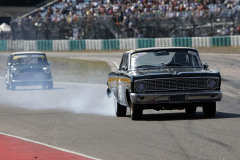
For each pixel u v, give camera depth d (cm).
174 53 2966
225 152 1773
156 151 1842
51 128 2584
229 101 3931
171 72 2717
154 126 2495
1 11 18888
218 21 11325
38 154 1841
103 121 2811
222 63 8181
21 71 5591
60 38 13800
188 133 2233
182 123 2570
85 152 1867
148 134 2247
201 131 2275
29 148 1980
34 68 5612
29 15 15975
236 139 2033
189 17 11644
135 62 2945
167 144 1978
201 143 1972
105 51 12650
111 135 2262
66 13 15025
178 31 11788
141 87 2684
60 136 2294
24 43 14238
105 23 13050
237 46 11006
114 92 3156
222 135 2145
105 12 14188
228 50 10444
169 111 3319
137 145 1983
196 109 3391
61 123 2784
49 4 15900
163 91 2688
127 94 2822
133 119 2802
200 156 1719
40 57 5741
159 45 11800
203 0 12650
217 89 2720
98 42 12962
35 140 2200
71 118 3020
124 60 3145
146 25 12231
